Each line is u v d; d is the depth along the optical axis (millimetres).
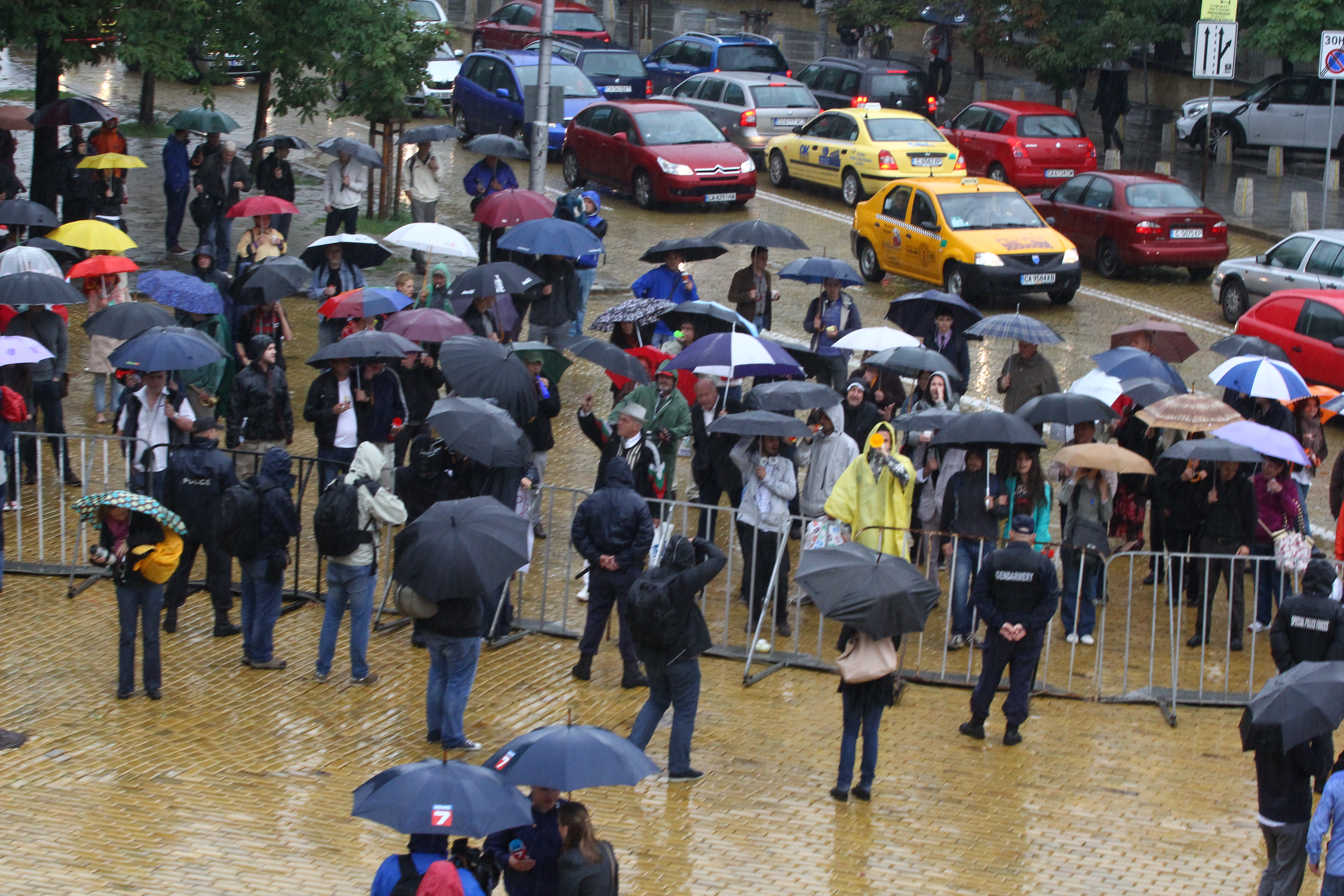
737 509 18438
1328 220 41656
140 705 15742
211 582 17484
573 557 20391
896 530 17359
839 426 19188
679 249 24984
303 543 20328
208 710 15727
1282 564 17766
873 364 20266
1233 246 39531
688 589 14102
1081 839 13773
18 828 12930
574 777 10336
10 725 15078
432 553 13930
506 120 45875
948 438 17547
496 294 21938
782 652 17953
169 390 19297
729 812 14016
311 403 18875
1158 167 44094
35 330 21109
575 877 10188
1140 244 35562
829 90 51219
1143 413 19344
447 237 24422
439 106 36312
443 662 14875
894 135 41969
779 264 36719
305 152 45375
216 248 32500
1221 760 15711
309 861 12688
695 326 22406
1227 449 17609
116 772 14188
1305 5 45594
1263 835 13852
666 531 18297
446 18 55219
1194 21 49312
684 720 14492
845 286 29047
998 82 62062
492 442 15914
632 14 68688
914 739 15898
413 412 20312
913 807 14289
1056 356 30234
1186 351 23172
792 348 23109
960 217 33594
